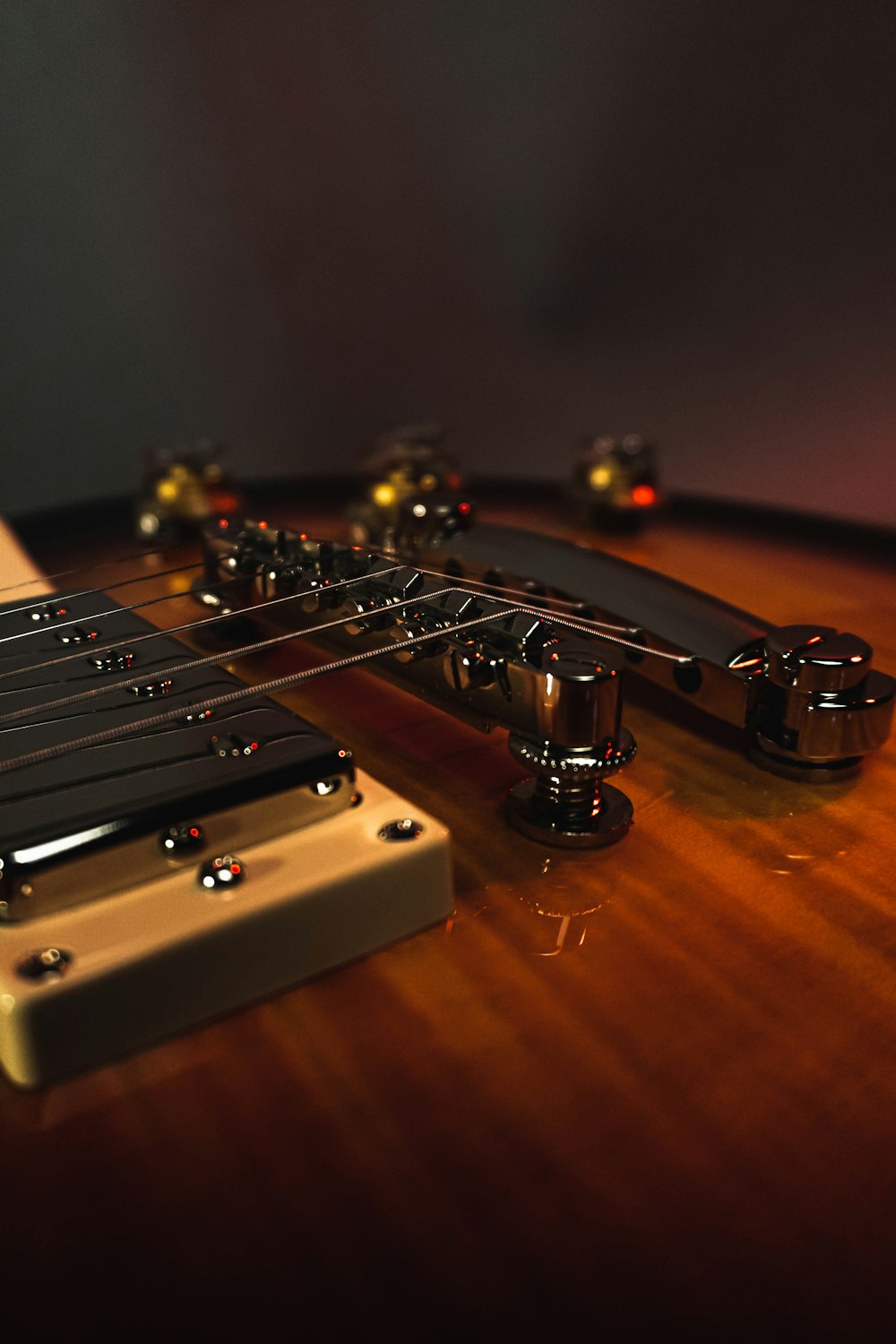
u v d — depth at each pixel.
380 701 0.20
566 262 0.50
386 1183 0.11
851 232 0.44
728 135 0.45
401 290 0.52
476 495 0.35
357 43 0.48
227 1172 0.11
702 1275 0.11
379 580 0.18
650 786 0.17
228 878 0.13
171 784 0.13
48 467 0.53
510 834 0.16
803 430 0.47
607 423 0.52
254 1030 0.13
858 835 0.16
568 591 0.20
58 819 0.13
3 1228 0.11
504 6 0.47
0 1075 0.12
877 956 0.14
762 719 0.18
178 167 0.49
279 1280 0.11
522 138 0.49
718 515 0.32
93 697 0.15
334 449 0.54
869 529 0.30
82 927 0.12
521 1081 0.12
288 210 0.51
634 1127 0.12
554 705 0.15
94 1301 0.10
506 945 0.14
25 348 0.50
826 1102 0.12
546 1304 0.10
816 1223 0.11
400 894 0.14
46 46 0.47
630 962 0.14
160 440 0.54
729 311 0.48
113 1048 0.12
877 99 0.42
